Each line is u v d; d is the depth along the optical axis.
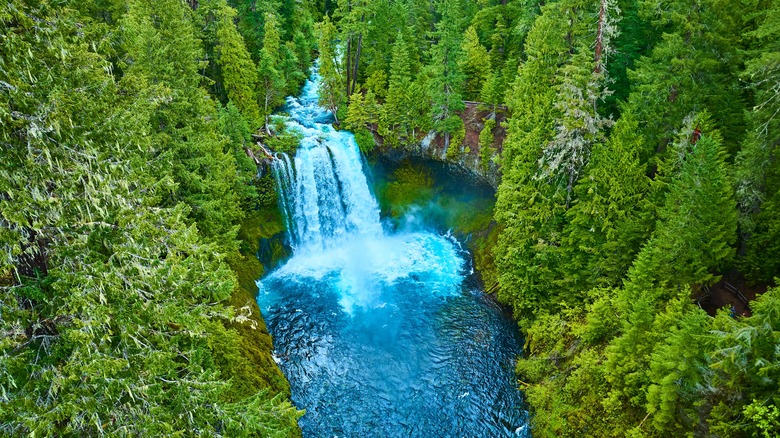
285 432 14.20
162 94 16.78
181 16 26.50
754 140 21.14
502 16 45.62
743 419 14.73
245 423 13.13
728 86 24.77
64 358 11.20
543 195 28.03
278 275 36.06
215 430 12.99
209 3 39.59
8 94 9.95
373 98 42.16
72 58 11.45
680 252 20.81
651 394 17.61
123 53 25.44
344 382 26.64
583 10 29.80
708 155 19.53
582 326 24.16
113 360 10.73
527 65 31.67
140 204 13.17
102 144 12.02
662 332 18.61
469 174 40.53
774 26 18.02
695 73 24.33
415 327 30.69
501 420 24.27
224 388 13.15
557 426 22.06
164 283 12.60
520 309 30.42
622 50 30.67
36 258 11.54
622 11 30.27
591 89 25.20
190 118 23.88
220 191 25.31
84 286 10.82
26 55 10.09
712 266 21.38
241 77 39.62
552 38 30.16
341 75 48.94
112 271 11.39
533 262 29.00
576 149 26.14
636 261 21.64
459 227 40.53
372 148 42.62
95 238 11.67
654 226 23.73
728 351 14.45
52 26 10.77
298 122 44.34
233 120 33.56
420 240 41.31
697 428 16.31
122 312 11.55
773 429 13.77
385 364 27.81
